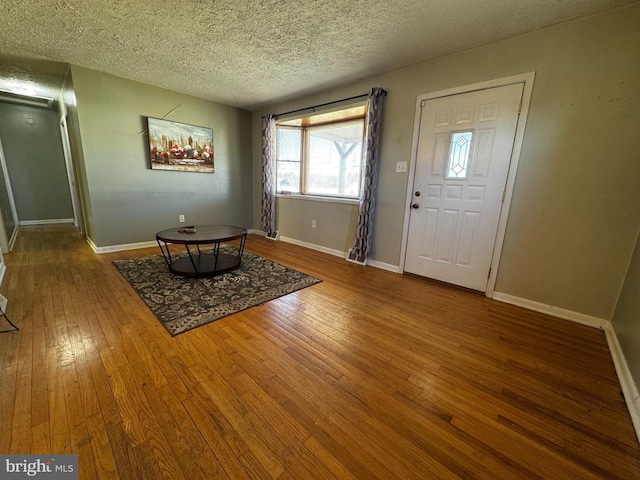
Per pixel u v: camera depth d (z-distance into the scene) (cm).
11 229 431
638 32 180
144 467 102
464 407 134
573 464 108
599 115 198
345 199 395
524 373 160
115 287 259
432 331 203
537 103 221
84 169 350
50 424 117
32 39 251
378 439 116
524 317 227
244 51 265
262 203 495
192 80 350
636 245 189
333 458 108
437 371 160
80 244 413
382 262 346
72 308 218
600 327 212
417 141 295
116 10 204
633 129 188
